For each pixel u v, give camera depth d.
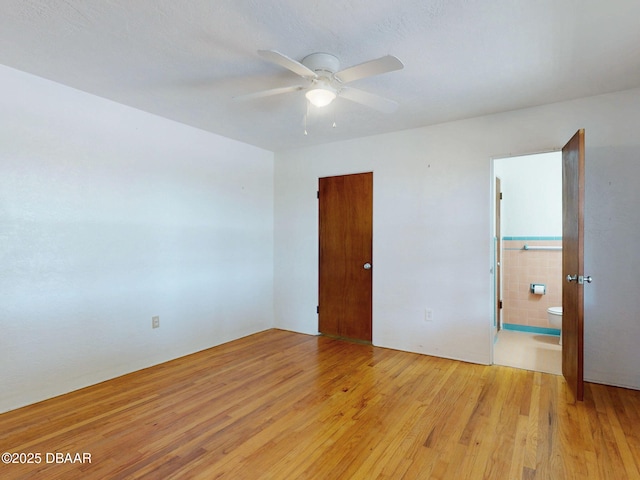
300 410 2.41
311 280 4.39
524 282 4.50
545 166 4.39
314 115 3.25
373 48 2.10
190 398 2.60
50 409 2.42
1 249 2.37
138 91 2.75
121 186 3.03
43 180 2.56
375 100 2.31
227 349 3.77
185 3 1.69
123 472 1.78
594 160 2.82
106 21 1.84
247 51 2.14
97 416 2.33
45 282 2.58
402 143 3.71
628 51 2.12
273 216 4.68
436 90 2.70
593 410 2.38
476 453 1.93
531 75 2.45
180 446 2.00
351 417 2.31
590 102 2.84
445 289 3.47
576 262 2.54
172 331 3.44
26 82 2.47
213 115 3.28
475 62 2.27
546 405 2.46
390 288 3.79
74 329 2.73
